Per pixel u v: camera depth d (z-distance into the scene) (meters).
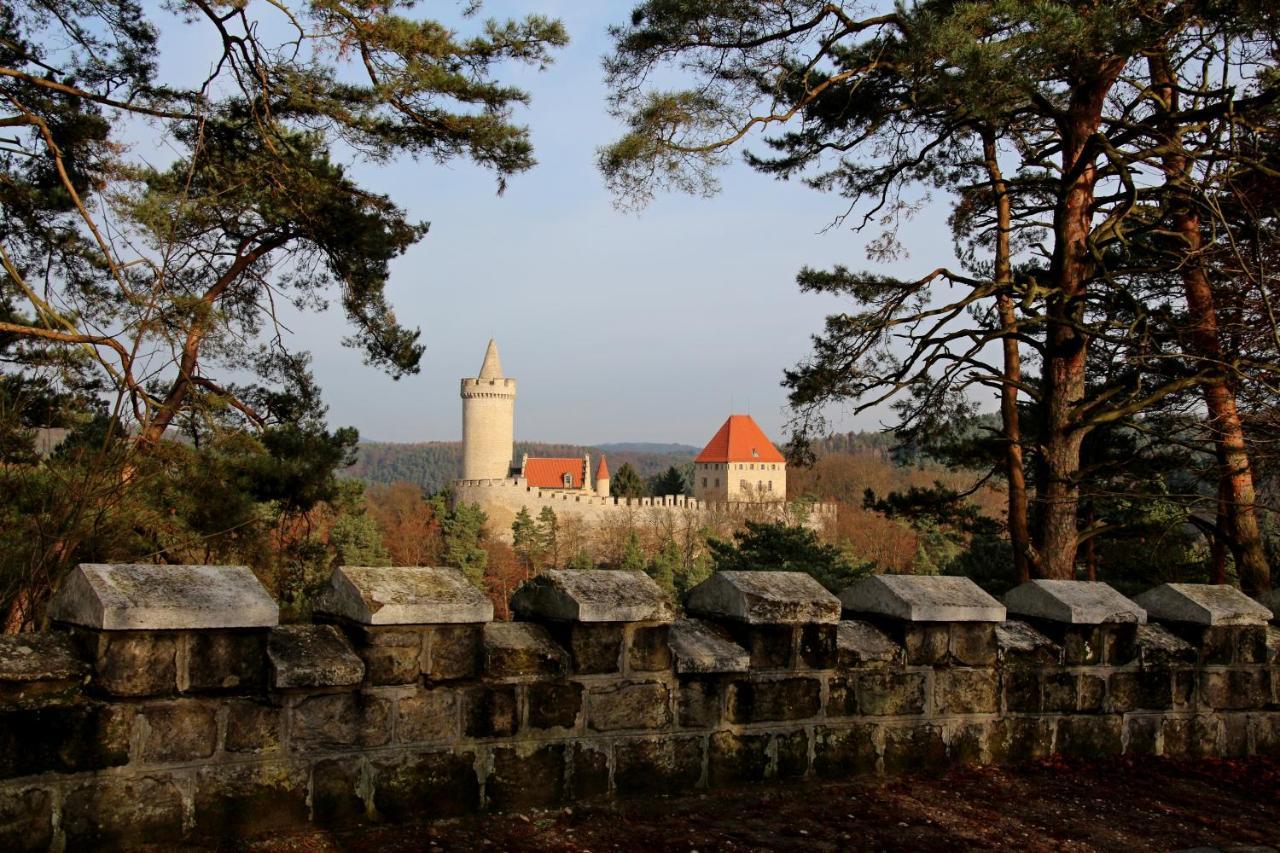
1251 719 7.06
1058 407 12.55
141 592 4.04
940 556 64.06
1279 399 11.80
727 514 90.62
